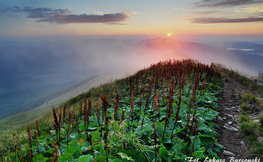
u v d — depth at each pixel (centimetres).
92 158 304
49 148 395
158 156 306
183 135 430
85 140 422
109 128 422
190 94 756
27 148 390
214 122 595
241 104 764
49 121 739
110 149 331
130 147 345
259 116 588
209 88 958
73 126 556
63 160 298
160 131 419
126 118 482
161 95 742
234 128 545
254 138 453
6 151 471
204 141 416
